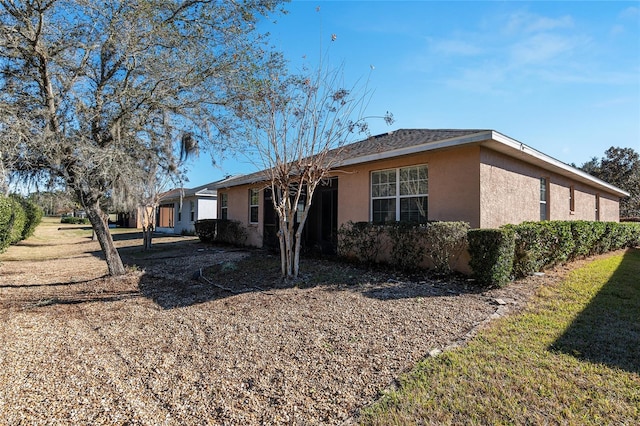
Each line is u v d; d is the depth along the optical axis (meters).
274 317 4.53
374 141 10.20
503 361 3.11
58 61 5.84
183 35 6.41
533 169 9.18
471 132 6.60
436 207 7.54
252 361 3.24
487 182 7.06
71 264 10.05
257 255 10.74
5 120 4.91
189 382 2.87
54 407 2.51
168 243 16.64
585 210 13.02
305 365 3.13
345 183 9.62
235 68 6.77
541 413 2.35
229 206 15.70
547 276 6.73
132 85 6.54
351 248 8.79
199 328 4.20
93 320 4.64
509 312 4.56
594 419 2.28
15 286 6.94
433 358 3.19
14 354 3.50
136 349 3.60
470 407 2.43
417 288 5.96
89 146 5.71
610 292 5.49
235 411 2.45
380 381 2.82
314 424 2.29
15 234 13.68
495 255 5.75
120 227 33.69
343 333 3.89
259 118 6.99
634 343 3.51
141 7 5.76
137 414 2.42
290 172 7.13
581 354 3.26
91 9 5.79
